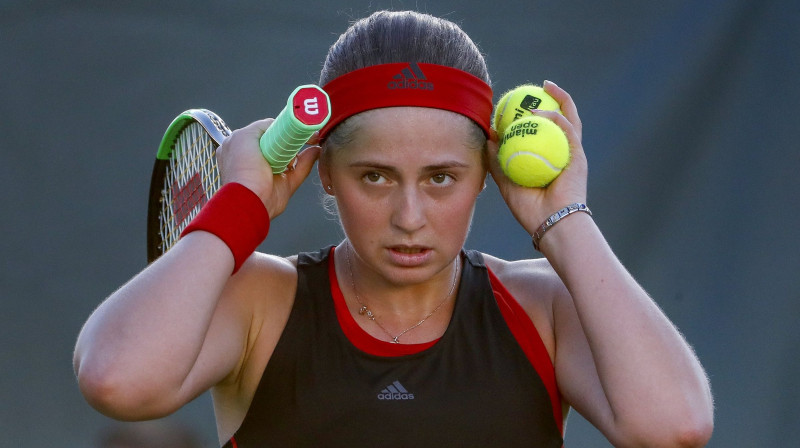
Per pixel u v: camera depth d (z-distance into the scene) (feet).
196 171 28.30
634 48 58.08
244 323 24.57
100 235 57.16
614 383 22.81
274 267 25.72
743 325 57.06
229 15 57.93
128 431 43.55
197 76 57.82
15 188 56.29
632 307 23.22
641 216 57.77
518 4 57.98
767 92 56.85
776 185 56.85
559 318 25.05
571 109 25.96
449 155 23.00
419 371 24.30
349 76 23.29
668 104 57.67
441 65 23.38
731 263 57.26
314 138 25.41
